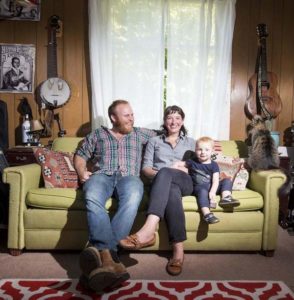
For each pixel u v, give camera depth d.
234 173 2.31
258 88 3.09
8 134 3.12
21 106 3.09
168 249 2.11
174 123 2.31
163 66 3.10
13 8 3.08
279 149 3.17
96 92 3.04
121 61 3.07
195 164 2.21
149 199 2.00
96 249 1.69
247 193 2.18
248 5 3.14
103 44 3.02
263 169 2.32
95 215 1.85
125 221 1.88
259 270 1.94
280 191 2.11
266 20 3.17
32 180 2.20
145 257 2.11
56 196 2.08
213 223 2.00
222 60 3.06
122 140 2.30
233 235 2.12
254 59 3.17
